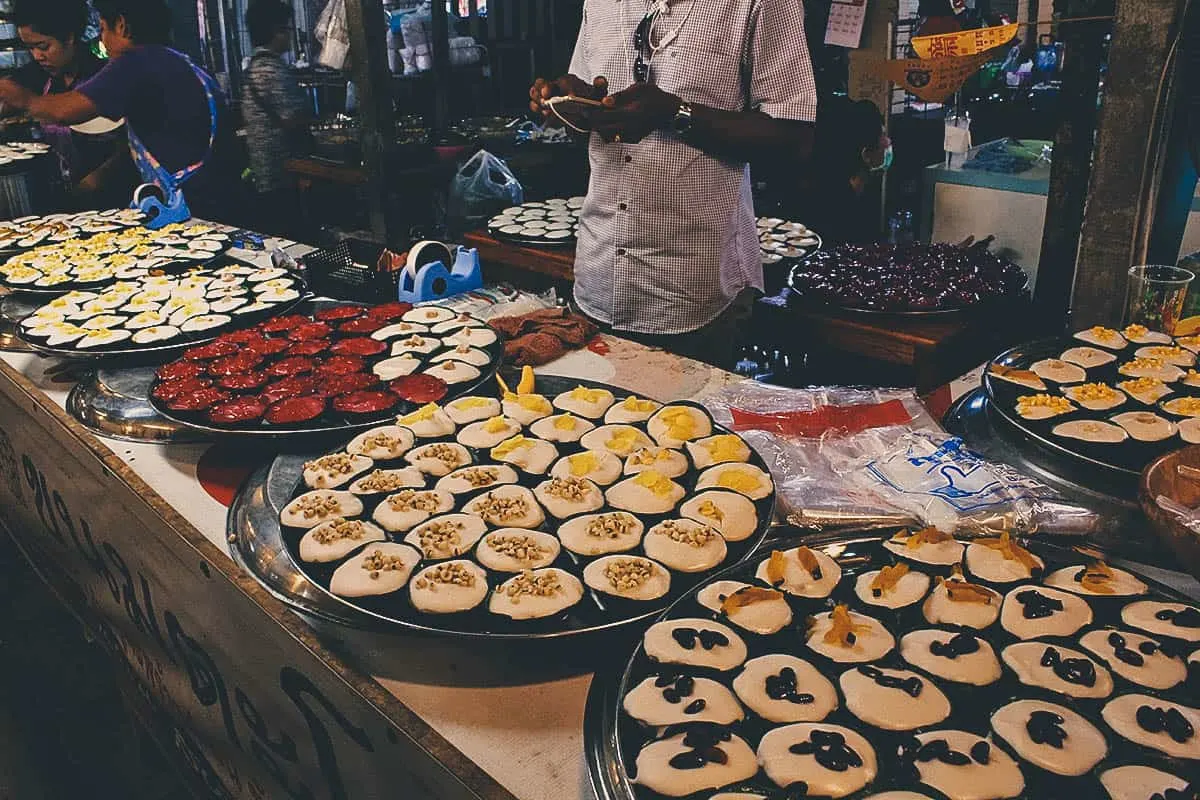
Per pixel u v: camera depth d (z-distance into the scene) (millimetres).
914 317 3021
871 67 2104
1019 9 6113
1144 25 1976
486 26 6859
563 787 1098
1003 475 1565
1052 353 2111
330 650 1344
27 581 3738
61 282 2992
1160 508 1190
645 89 2467
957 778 996
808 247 3854
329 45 4199
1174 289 2117
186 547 1641
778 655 1207
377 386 2070
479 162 4871
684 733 1070
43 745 2865
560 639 1280
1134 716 1068
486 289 2828
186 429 2014
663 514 1566
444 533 1499
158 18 4016
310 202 5852
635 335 3008
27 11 4180
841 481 1641
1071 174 3199
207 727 2012
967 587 1290
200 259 3268
